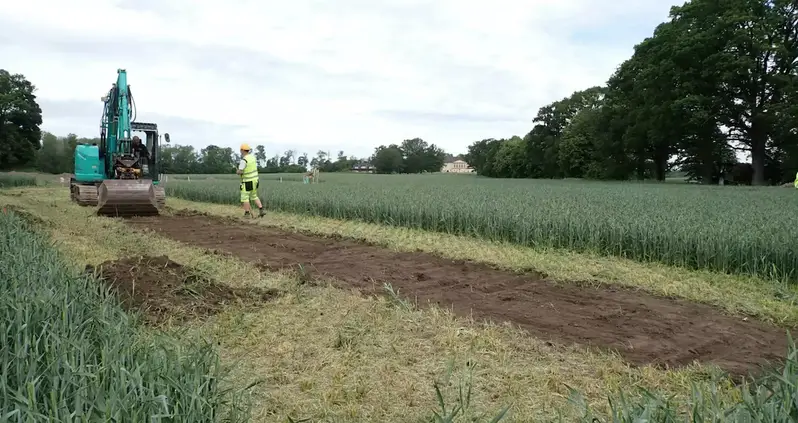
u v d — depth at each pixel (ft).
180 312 17.80
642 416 8.46
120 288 18.98
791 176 135.33
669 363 14.25
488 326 16.57
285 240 35.88
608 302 20.25
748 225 27.63
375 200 46.75
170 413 8.38
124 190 47.39
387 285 20.30
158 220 46.39
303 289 21.29
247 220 47.39
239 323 16.97
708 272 24.67
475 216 36.27
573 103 254.68
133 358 10.17
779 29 127.13
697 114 126.21
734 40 122.21
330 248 32.58
